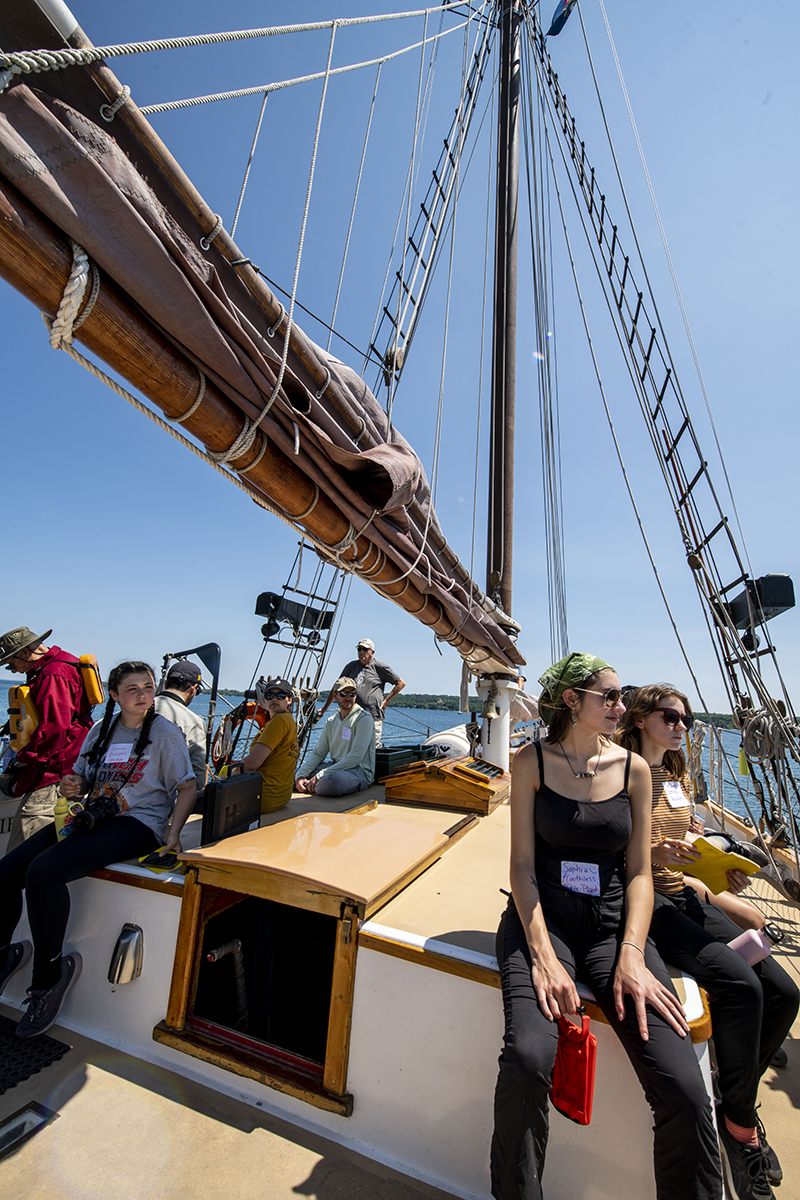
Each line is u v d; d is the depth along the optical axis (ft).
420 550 8.25
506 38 23.39
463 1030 5.51
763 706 13.17
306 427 5.46
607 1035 5.00
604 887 5.43
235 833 8.29
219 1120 5.98
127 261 3.66
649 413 16.29
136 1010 7.00
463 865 8.71
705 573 15.19
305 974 8.25
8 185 3.18
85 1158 5.49
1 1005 7.78
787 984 6.07
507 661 15.61
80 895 7.55
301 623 20.10
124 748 8.06
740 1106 5.43
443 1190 5.36
